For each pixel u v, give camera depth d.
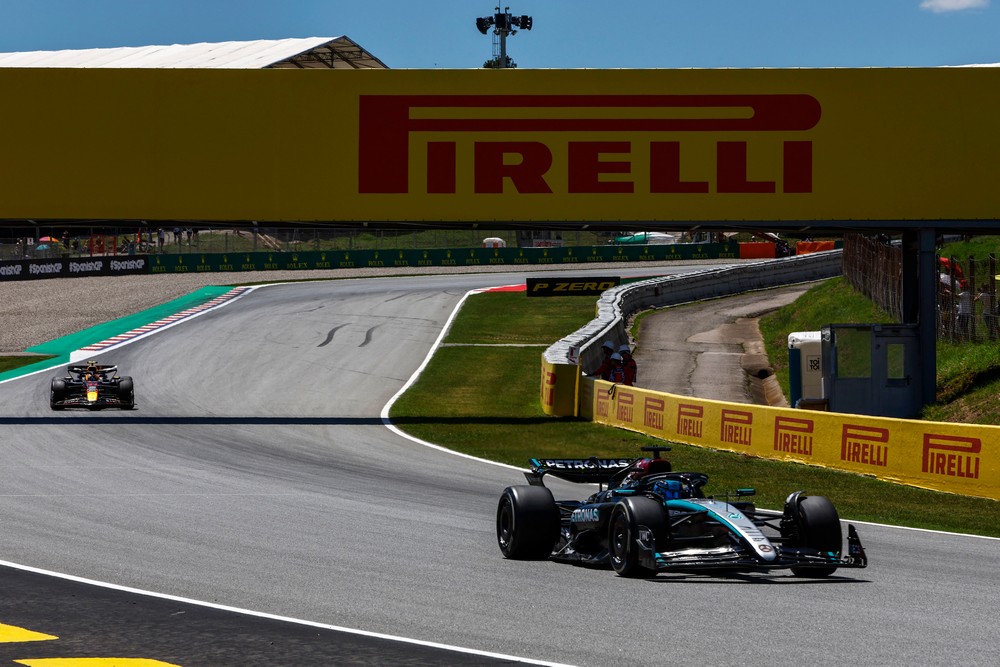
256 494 40.25
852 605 22.75
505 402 76.38
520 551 27.94
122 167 67.25
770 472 48.00
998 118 66.25
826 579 25.89
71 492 40.22
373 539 31.11
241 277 169.88
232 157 67.25
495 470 48.59
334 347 104.00
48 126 67.06
